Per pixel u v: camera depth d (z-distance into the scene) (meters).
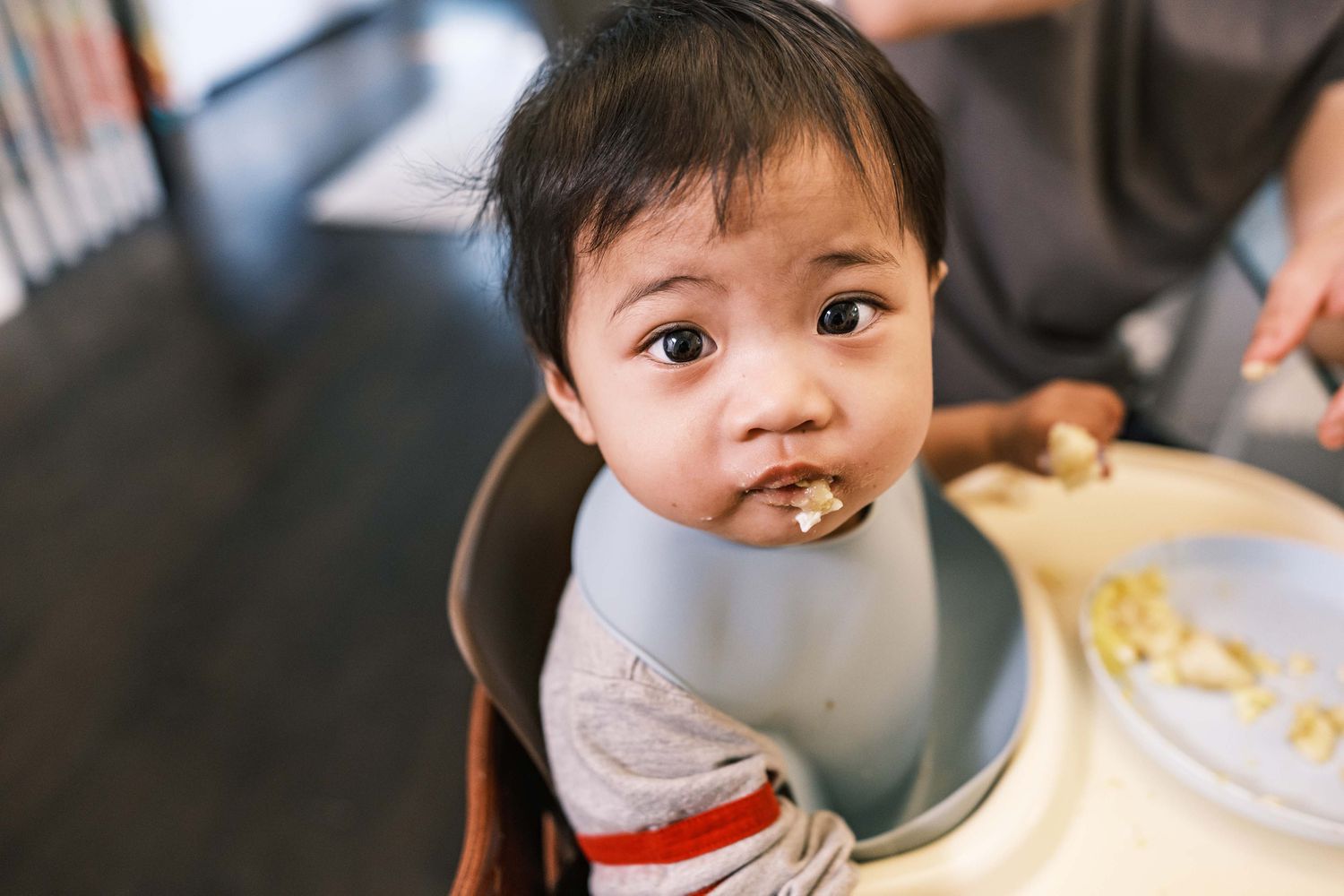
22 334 2.27
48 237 2.49
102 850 1.20
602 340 0.41
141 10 3.11
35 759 1.32
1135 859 0.51
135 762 1.31
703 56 0.41
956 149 0.93
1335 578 0.63
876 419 0.40
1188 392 1.22
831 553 0.47
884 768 0.54
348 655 1.46
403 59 3.97
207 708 1.38
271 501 1.76
